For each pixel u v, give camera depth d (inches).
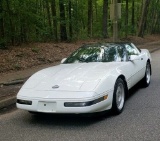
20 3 626.5
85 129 211.9
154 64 550.0
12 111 278.2
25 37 689.6
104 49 291.0
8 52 552.7
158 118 228.8
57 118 241.1
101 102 214.2
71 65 269.9
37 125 227.8
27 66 502.6
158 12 1931.6
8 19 623.5
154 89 332.8
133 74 286.5
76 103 205.9
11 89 342.3
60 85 221.9
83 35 1017.5
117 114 241.9
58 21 839.7
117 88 239.6
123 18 1448.1
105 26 1059.9
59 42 813.2
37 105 216.2
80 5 1165.7
